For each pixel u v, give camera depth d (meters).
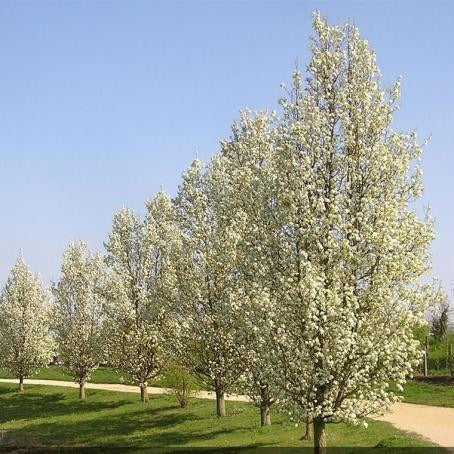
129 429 41.34
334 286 20.88
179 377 46.03
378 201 21.83
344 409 21.36
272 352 21.48
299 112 23.02
